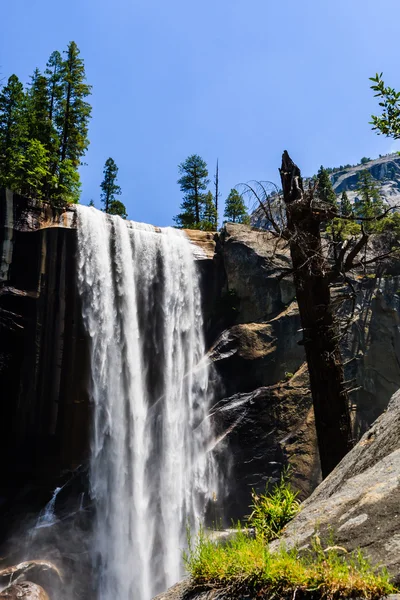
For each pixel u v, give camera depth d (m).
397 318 34.47
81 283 32.47
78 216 33.50
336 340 8.53
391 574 2.98
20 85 43.94
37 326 31.28
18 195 31.92
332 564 3.24
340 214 8.80
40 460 31.41
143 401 33.88
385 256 8.91
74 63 50.62
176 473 31.97
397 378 33.62
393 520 3.37
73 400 31.72
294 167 9.23
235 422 31.89
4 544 28.89
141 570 30.12
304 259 8.71
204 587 3.83
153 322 35.19
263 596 3.35
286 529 4.48
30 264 31.83
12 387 30.75
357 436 31.64
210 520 30.66
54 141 46.81
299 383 32.81
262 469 30.86
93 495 31.19
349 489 4.19
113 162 64.19
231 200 56.94
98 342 32.69
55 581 25.83
